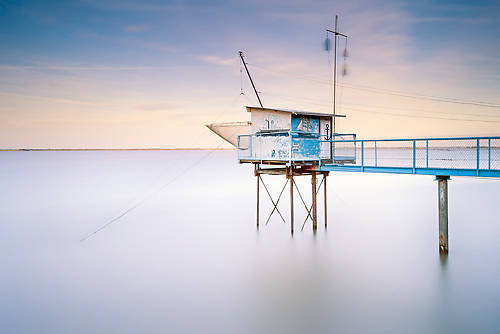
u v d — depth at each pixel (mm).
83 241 20812
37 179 56062
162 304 12641
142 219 26734
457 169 14898
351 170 17812
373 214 26609
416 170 15734
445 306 12031
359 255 17203
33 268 16359
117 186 46750
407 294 12953
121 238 21359
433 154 46938
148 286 14164
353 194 37156
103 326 11266
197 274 15320
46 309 12383
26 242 20750
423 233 20891
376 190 40344
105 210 30547
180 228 23562
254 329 10961
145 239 21016
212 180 53562
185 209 30266
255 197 35938
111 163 106125
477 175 14250
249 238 20578
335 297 12898
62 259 17625
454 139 14617
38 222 26156
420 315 11516
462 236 19922
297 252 17859
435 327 10828
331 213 27094
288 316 11695
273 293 13328
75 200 35844
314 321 11336
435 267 15352
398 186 44219
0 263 17062
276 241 19828
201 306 12469
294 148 18781
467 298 12531
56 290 13898
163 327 11156
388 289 13398
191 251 18484
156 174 65625
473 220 24000
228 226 23719
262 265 16203
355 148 21562
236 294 13312
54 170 75438
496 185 44625
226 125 25984
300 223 23953
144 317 11766
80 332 10945
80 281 14758
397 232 21234
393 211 27766
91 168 82188
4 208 31734
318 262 16375
